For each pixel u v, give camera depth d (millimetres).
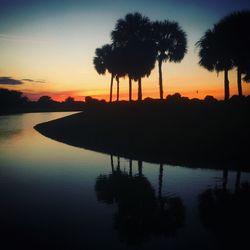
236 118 23266
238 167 13805
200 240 6770
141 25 36844
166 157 16781
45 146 22672
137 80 39562
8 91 140750
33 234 7160
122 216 8219
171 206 8984
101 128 28734
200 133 21297
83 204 9289
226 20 29531
